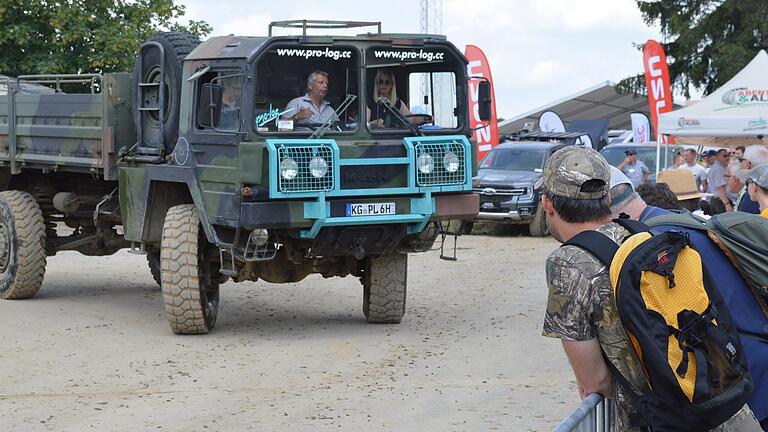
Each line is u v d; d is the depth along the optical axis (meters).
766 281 4.11
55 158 12.77
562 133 26.12
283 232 10.52
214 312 11.01
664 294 3.63
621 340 3.72
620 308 3.63
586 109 42.75
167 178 10.94
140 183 11.42
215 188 10.33
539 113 40.50
